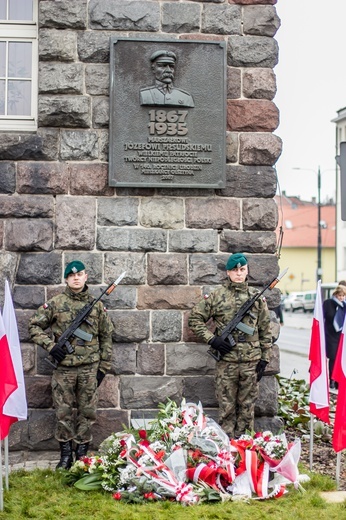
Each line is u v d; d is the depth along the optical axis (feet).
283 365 68.54
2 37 29.30
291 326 145.28
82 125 28.25
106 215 28.19
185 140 28.27
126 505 21.67
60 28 28.30
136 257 28.19
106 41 28.37
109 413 27.76
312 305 192.65
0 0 29.43
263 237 28.73
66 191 28.09
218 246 28.63
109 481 22.80
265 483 22.82
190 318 26.89
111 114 27.99
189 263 28.40
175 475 22.79
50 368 27.61
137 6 28.50
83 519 20.43
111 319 27.91
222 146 28.43
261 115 28.94
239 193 28.73
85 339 25.41
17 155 27.96
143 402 27.86
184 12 28.68
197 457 23.24
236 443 23.67
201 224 28.53
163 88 28.14
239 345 26.30
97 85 28.32
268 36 29.09
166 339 28.12
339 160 24.36
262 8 29.01
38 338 25.35
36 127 29.01
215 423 24.93
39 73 28.22
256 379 26.61
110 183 27.86
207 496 22.24
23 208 27.89
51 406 27.55
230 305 26.53
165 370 28.09
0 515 20.84
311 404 25.85
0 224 27.86
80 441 25.89
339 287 43.93
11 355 23.49
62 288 27.86
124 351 27.94
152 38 28.32
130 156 28.04
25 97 29.40
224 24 28.84
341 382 23.56
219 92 28.50
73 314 25.62
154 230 28.35
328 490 23.82
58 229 27.94
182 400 27.20
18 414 23.47
